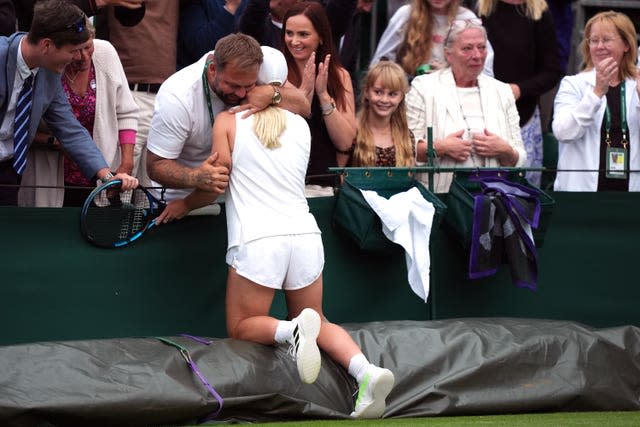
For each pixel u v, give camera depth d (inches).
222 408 680.4
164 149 751.1
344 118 890.7
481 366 762.2
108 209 765.3
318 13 887.1
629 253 939.3
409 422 701.9
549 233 925.2
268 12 940.0
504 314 917.8
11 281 744.3
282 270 721.0
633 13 1323.8
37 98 748.0
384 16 1243.8
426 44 1029.8
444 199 889.5
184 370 685.9
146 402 657.0
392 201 836.0
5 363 652.7
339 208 844.6
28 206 769.6
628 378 799.1
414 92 954.1
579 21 1310.3
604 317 936.9
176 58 934.4
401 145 913.5
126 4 850.8
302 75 892.6
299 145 739.4
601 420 731.4
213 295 807.7
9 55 735.7
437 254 895.1
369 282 869.2
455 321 805.9
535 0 1068.5
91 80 822.5
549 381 773.9
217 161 729.0
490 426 694.5
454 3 1026.7
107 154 832.3
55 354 665.0
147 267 783.7
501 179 896.3
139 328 782.5
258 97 735.7
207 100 748.6
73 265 760.3
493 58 1066.7
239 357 703.7
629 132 976.9
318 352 681.0
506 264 912.9
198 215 796.0
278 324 706.8
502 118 956.0
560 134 986.1
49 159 810.8
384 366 755.4
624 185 971.9
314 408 707.4
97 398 647.8
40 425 641.6
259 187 724.7
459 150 922.7
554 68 1072.2
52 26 713.6
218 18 928.3
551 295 928.3
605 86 966.4
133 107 844.0
